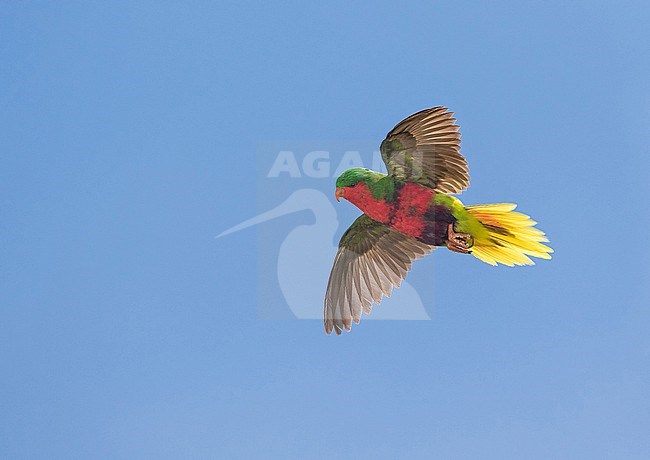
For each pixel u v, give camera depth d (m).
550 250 9.70
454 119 9.04
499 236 9.74
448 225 9.59
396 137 9.31
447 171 9.38
